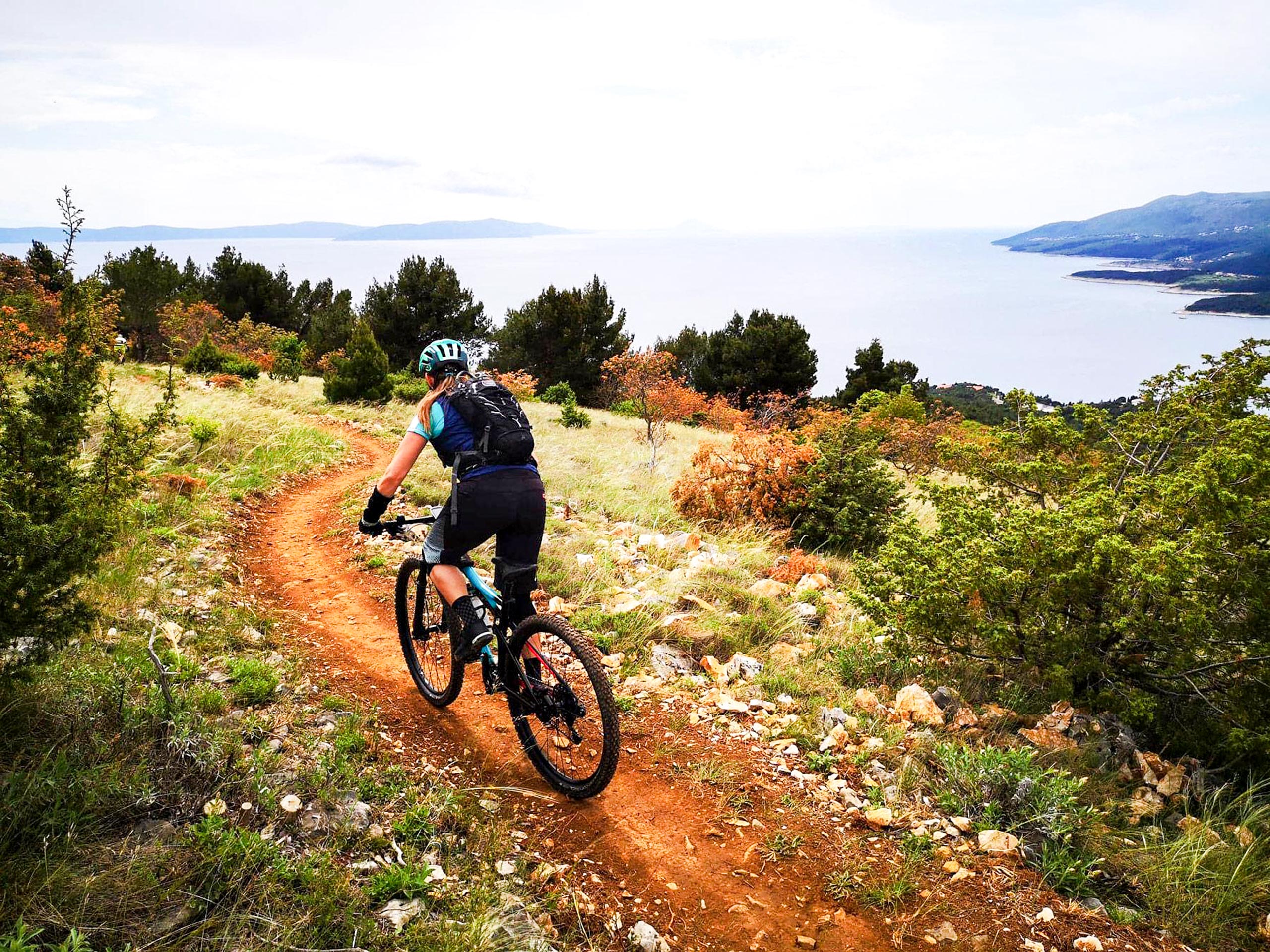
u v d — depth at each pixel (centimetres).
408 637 486
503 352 4028
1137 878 341
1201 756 456
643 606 619
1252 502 450
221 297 4212
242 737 370
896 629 537
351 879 291
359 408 1973
